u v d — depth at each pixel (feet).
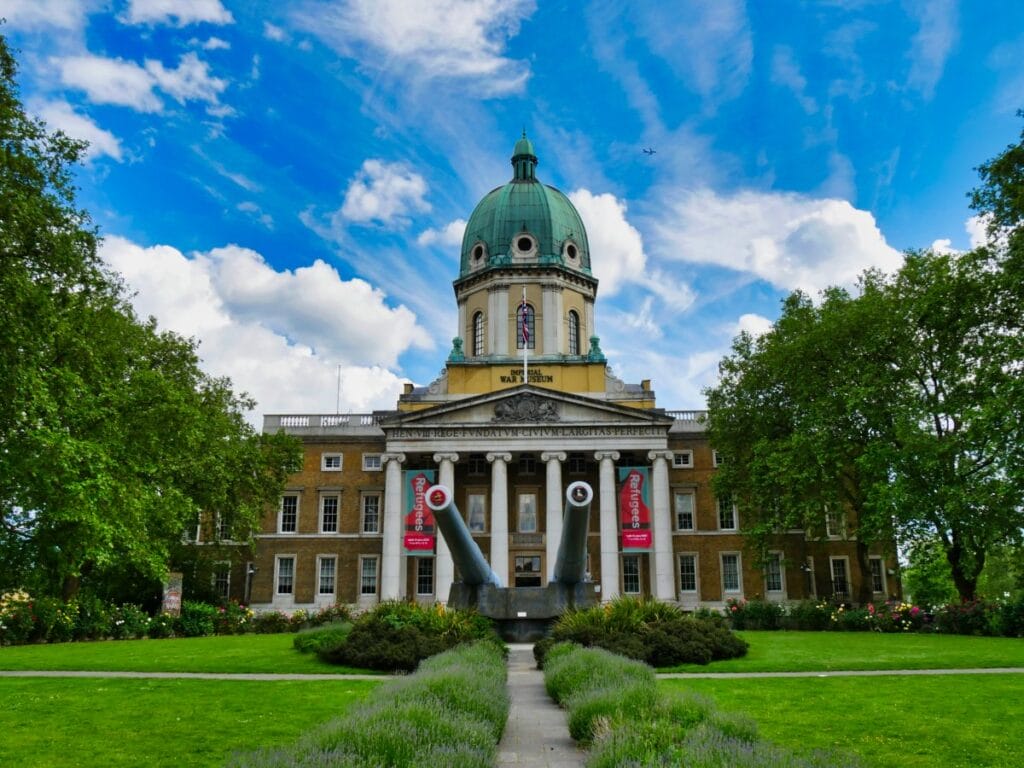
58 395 90.84
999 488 108.99
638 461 200.23
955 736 44.75
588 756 37.09
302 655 87.30
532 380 207.10
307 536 206.59
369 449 211.82
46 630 114.01
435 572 193.36
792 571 200.23
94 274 92.89
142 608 162.61
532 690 63.77
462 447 193.36
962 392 122.93
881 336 136.36
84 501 90.12
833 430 144.46
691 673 75.41
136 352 126.72
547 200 226.99
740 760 28.71
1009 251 108.47
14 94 80.84
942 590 243.81
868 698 58.23
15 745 42.16
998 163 104.06
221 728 47.14
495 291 218.18
